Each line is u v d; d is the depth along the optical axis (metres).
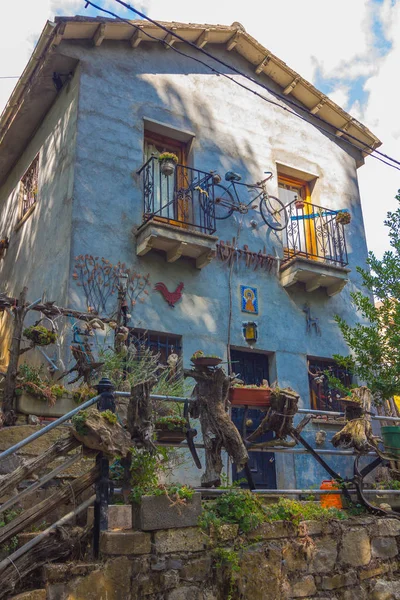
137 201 8.85
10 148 11.30
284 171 11.18
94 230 8.29
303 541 4.90
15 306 6.27
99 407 4.46
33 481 4.97
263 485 8.74
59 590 3.80
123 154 8.98
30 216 10.12
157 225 8.33
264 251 9.97
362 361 8.52
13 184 11.72
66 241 8.18
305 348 9.87
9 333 10.51
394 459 6.10
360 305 8.92
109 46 9.45
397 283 8.66
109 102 9.14
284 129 11.22
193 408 5.04
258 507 4.89
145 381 4.59
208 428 4.91
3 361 9.99
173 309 8.64
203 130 10.09
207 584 4.32
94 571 3.93
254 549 4.62
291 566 4.78
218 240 9.51
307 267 9.80
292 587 4.72
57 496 4.12
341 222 10.63
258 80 11.18
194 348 8.66
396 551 5.52
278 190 11.21
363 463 9.50
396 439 6.24
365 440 5.72
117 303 8.11
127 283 8.27
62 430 5.39
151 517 4.23
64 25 8.64
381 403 8.50
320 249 10.91
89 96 8.97
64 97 9.48
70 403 5.85
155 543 4.20
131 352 7.26
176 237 8.46
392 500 6.40
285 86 11.41
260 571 4.57
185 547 4.32
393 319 8.54
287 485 8.73
